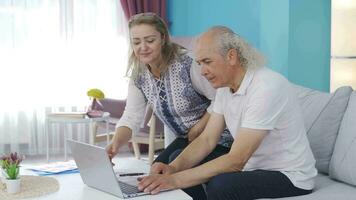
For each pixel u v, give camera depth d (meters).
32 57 4.56
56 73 4.67
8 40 4.46
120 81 4.89
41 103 4.64
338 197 1.76
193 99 2.17
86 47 4.77
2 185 1.65
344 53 3.04
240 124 1.80
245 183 1.67
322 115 2.13
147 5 4.84
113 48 4.85
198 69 2.07
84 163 1.63
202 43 1.68
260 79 1.71
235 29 3.99
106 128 3.92
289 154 1.76
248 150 1.67
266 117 1.66
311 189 1.79
